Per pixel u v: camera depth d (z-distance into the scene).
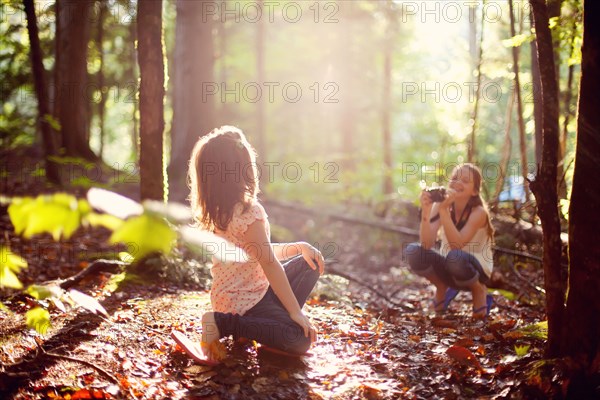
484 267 4.37
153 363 2.94
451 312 4.61
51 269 5.50
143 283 4.44
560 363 2.77
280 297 2.96
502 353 3.30
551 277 2.86
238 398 2.67
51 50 11.51
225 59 15.76
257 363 3.05
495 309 4.66
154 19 4.55
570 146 6.60
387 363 3.17
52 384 2.57
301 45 15.72
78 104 10.72
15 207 1.37
